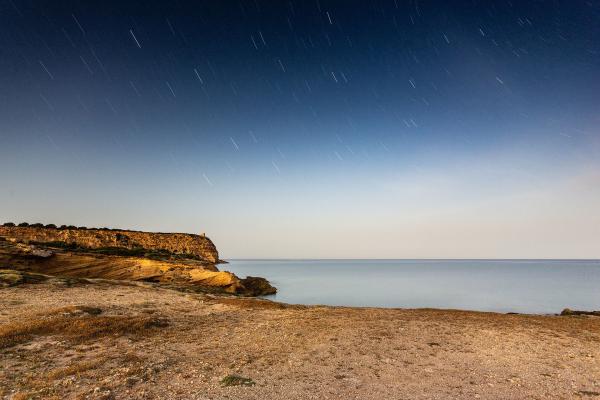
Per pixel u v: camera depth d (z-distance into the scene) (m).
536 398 11.50
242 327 21.78
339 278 120.81
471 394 11.70
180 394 10.82
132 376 12.19
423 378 13.18
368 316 26.44
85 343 16.25
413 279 116.88
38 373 12.20
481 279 118.56
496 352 17.05
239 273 153.50
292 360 14.97
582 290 80.50
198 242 135.38
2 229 91.56
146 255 86.50
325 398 10.95
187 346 16.89
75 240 97.44
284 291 73.69
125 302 29.45
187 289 46.66
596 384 12.98
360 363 14.81
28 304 26.09
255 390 11.36
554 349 17.86
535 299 62.91
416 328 22.00
